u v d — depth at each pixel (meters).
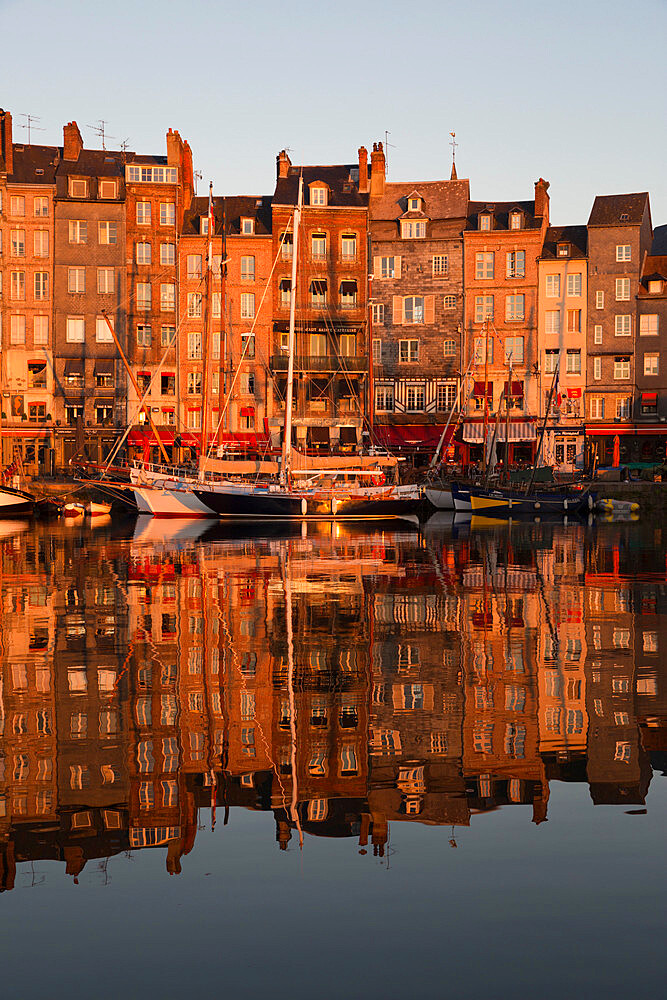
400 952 6.46
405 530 52.53
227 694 13.30
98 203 78.19
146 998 5.95
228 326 79.31
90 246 78.38
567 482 67.62
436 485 66.75
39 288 78.12
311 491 58.00
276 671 14.81
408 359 81.69
